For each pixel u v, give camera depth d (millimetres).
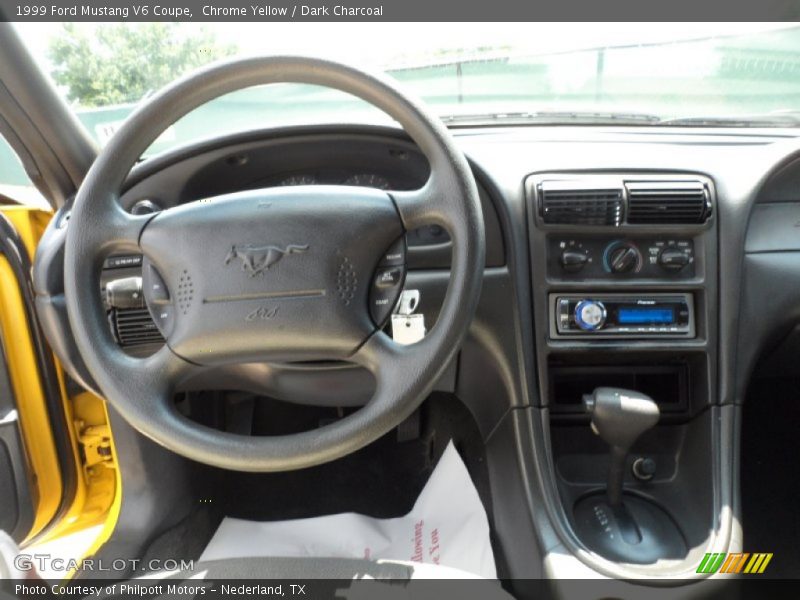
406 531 1177
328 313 714
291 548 1152
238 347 724
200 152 1024
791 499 1414
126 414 709
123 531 1284
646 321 1102
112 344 735
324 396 1049
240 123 1130
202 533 1348
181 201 1067
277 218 724
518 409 1112
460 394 1316
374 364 724
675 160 1117
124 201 1054
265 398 1540
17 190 1190
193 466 1383
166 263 741
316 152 1062
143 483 1284
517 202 1078
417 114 748
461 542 1132
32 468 1153
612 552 1019
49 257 975
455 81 1326
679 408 1186
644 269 1100
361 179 1104
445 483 1232
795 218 1143
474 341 1108
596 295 1099
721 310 1099
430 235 1046
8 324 1116
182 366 740
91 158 1135
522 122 1338
